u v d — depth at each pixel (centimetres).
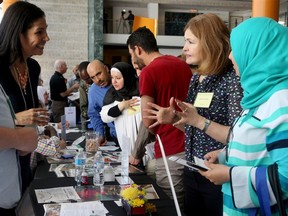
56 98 644
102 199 161
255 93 106
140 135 229
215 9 1728
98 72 312
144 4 1650
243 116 115
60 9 1371
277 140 97
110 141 315
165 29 1692
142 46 222
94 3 1394
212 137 146
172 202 159
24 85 192
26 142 127
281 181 96
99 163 195
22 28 175
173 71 205
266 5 485
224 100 152
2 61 176
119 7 1636
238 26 115
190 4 1659
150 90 203
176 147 204
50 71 1376
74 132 368
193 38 156
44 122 185
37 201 158
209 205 165
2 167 126
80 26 1391
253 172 103
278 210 104
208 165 116
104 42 1521
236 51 113
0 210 130
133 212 139
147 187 181
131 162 235
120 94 289
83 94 436
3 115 123
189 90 176
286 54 103
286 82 102
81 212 142
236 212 115
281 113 97
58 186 182
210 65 152
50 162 237
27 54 187
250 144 108
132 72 292
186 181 176
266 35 106
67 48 1388
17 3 180
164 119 165
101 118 291
